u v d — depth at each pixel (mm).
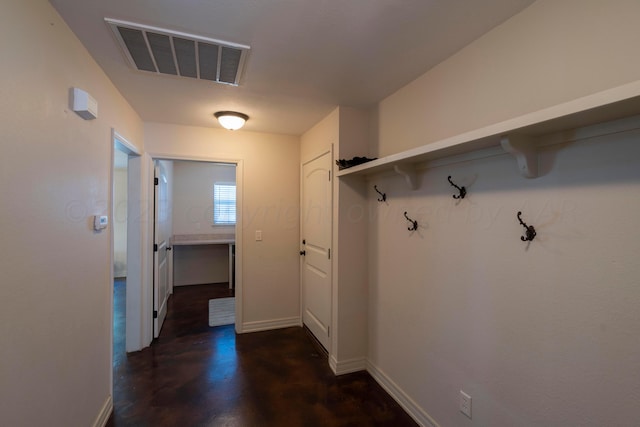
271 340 3100
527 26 1257
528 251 1259
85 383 1606
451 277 1665
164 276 3674
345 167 2334
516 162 1306
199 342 3045
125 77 1929
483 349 1470
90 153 1653
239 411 1996
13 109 1016
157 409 2004
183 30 1437
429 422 1814
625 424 970
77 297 1509
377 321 2385
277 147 3398
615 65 985
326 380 2373
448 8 1275
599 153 1023
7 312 1001
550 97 1172
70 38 1418
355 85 2062
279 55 1671
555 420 1163
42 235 1203
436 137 1772
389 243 2230
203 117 2773
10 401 1017
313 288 3137
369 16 1336
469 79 1547
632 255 950
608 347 1008
